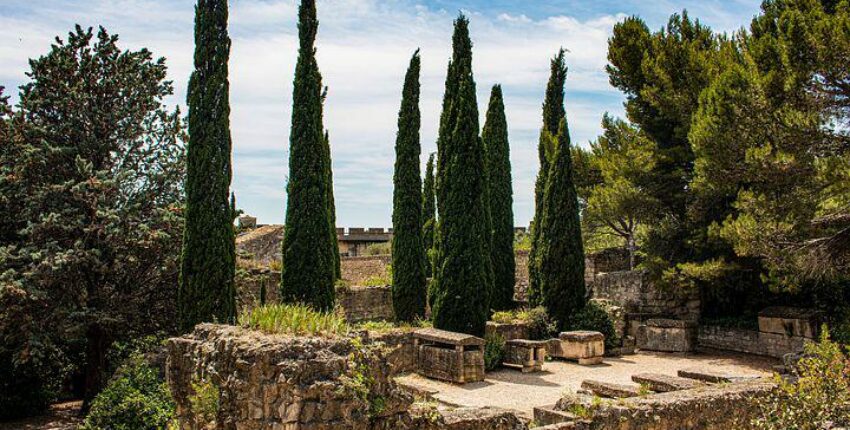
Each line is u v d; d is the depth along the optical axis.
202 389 6.84
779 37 14.80
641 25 23.95
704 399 9.38
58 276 14.09
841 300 19.20
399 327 17.44
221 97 16.16
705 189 18.91
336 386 6.16
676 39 22.52
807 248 15.23
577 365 17.94
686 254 22.34
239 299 18.53
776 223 15.54
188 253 15.39
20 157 14.98
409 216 21.42
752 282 21.27
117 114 15.91
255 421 6.15
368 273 34.53
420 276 21.34
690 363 18.33
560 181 21.25
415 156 21.70
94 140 15.75
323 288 18.00
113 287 15.96
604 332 19.97
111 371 17.11
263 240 34.06
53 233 14.84
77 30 16.08
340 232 52.69
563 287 20.80
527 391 14.30
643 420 8.73
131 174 15.41
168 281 16.55
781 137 14.43
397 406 6.86
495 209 23.77
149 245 15.47
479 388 14.60
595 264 26.64
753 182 18.02
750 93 14.69
